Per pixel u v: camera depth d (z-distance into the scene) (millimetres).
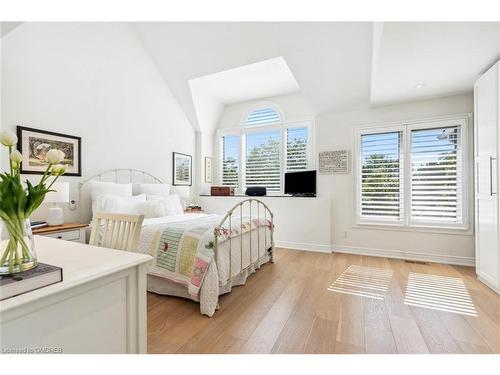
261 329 1798
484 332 1762
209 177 5324
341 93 3771
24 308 731
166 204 3418
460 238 3348
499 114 2289
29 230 849
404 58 2371
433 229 3471
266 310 2074
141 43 3812
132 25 3625
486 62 2439
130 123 3672
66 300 838
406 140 3631
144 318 1104
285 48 3305
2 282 705
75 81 2953
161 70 4184
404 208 3646
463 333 1750
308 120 4602
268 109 5016
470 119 3273
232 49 3496
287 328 1812
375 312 2043
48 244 1335
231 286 2455
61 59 2811
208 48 3582
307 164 4594
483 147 2549
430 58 2369
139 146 3826
